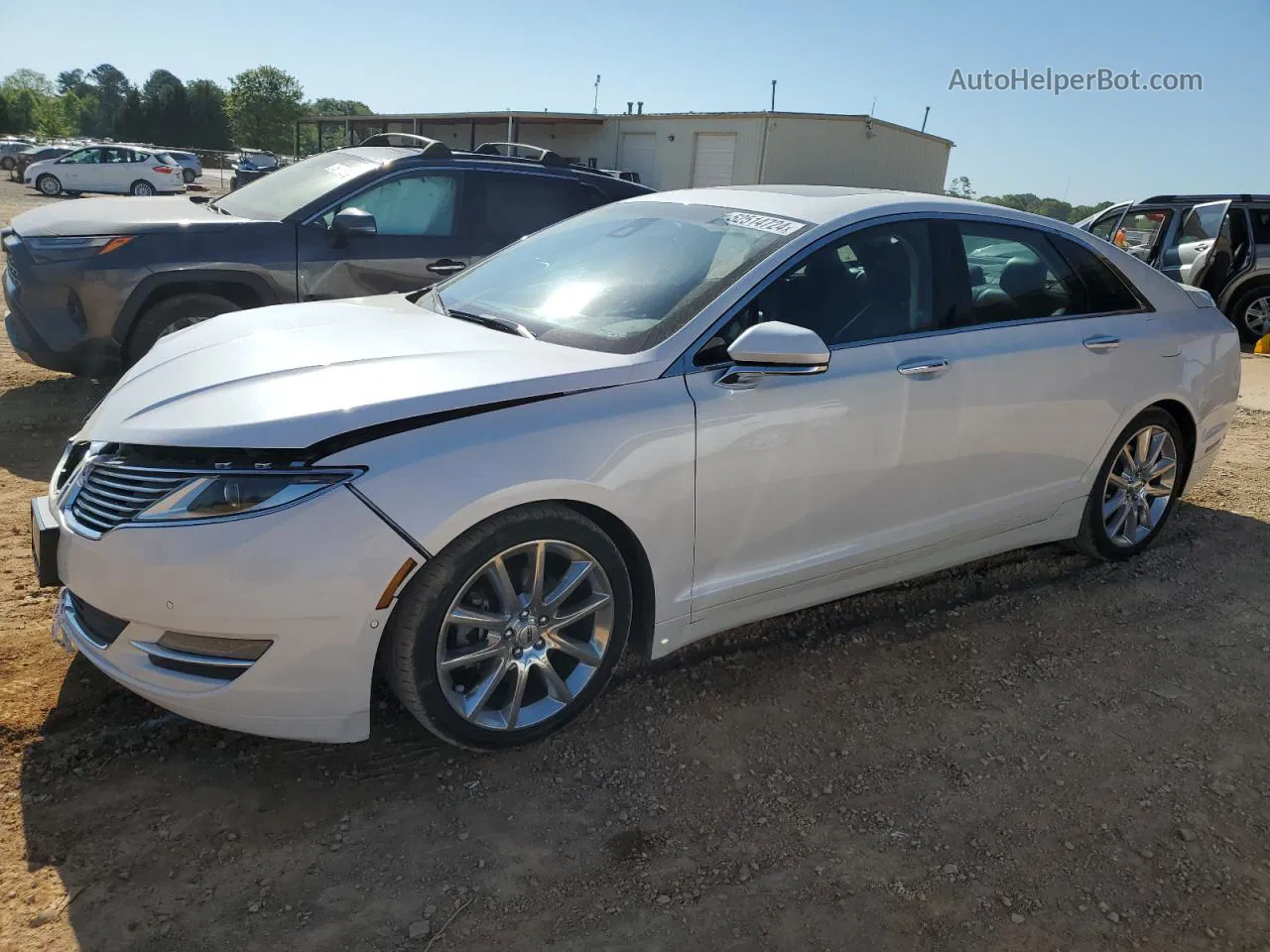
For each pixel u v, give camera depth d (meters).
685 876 2.49
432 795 2.73
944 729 3.21
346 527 2.45
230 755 2.85
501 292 3.75
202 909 2.28
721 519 3.09
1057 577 4.47
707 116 28.50
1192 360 4.48
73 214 6.00
